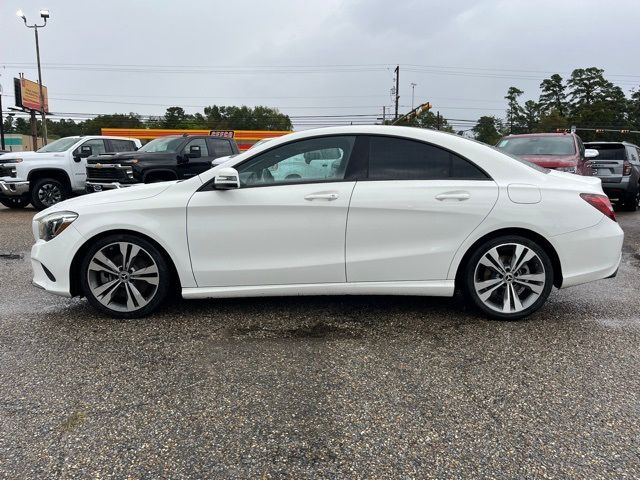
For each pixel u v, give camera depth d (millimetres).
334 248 4023
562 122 75438
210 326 4051
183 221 4012
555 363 3393
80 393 2994
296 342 3738
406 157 4066
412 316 4293
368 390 3027
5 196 12047
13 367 3334
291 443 2510
